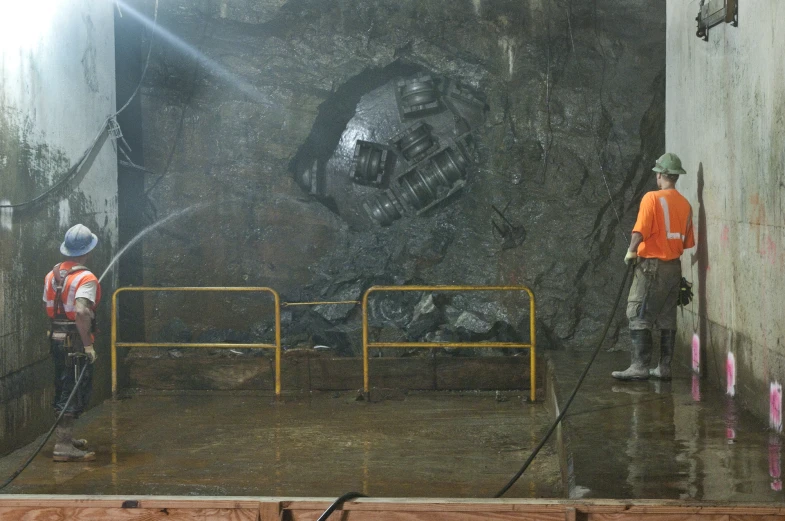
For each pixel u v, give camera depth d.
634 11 10.45
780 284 5.54
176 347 9.67
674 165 7.44
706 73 7.67
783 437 5.55
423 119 11.69
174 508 4.01
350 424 7.98
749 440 5.54
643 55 10.47
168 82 10.73
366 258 11.07
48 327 7.62
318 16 10.91
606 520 3.89
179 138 10.80
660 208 7.33
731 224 6.77
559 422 6.29
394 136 11.65
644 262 7.45
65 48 8.05
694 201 8.13
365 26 10.90
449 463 6.66
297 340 10.50
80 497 4.05
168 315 10.73
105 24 9.30
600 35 10.55
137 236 10.68
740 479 4.67
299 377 9.55
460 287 8.95
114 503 4.00
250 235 10.93
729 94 6.82
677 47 9.05
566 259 10.51
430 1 10.83
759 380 6.07
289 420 8.15
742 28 6.44
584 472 4.88
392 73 11.54
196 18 10.70
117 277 9.74
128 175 10.44
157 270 10.76
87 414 8.49
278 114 10.91
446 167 11.45
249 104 10.88
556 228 10.57
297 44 10.93
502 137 10.79
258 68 10.89
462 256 10.98
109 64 9.45
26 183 7.12
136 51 10.62
